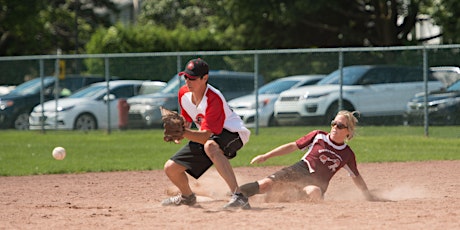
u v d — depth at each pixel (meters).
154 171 29.83
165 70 52.28
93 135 48.03
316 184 19.28
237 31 70.81
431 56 46.34
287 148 19.52
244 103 48.31
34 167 31.56
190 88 17.27
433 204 18.02
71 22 88.69
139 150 38.44
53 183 26.12
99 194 22.69
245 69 50.81
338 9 66.38
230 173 17.44
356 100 46.44
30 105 53.53
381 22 67.94
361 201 19.19
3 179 27.83
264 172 28.62
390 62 48.03
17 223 16.28
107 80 48.91
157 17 97.31
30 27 76.44
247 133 18.03
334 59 48.50
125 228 15.16
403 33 69.31
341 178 25.50
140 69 52.75
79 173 29.62
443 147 37.81
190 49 73.56
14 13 74.38
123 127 50.44
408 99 45.56
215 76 50.19
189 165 17.91
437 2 59.44
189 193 18.59
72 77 55.22
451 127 44.06
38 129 52.34
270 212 16.75
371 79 46.50
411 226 14.57
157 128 49.94
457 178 25.44
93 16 98.12
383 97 46.12
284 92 47.59
